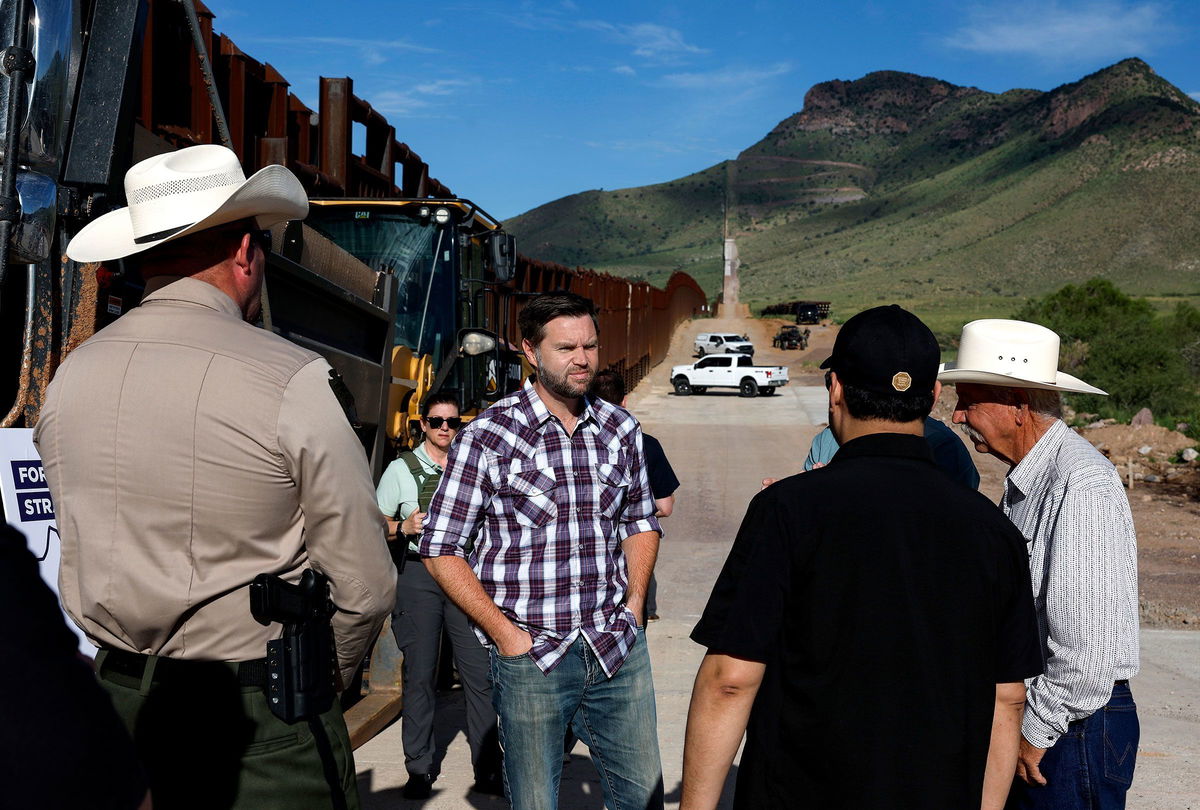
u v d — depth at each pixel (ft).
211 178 7.20
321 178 25.12
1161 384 94.84
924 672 6.49
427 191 35.12
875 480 6.84
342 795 7.43
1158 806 14.38
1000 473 62.13
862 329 7.13
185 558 6.68
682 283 259.60
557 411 10.51
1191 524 45.19
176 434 6.61
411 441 20.70
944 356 196.13
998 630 6.92
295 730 6.99
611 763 10.52
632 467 10.93
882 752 6.43
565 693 10.02
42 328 9.47
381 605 7.30
